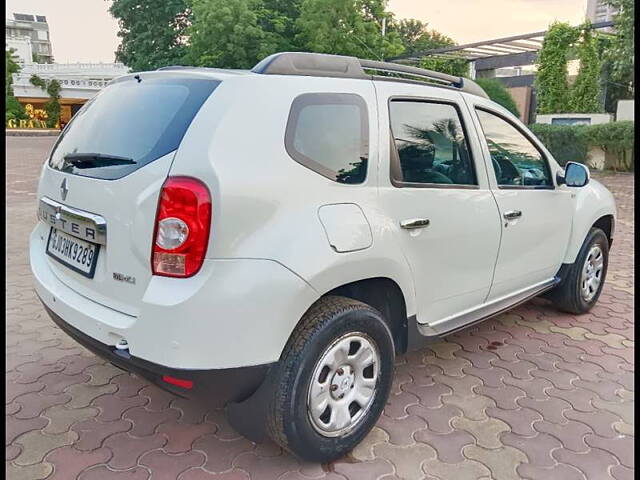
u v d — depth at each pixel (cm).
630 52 1641
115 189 231
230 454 262
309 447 242
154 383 224
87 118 285
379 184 266
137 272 223
